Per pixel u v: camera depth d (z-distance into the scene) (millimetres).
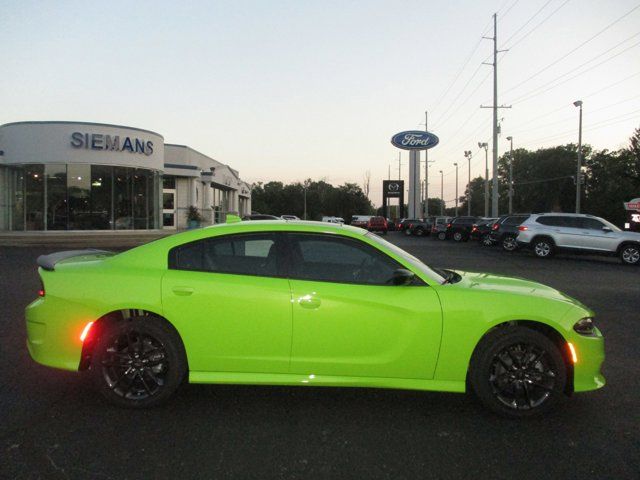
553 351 4012
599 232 18281
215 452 3471
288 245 4273
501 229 22422
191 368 4125
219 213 41156
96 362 4152
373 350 4059
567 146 90125
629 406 4391
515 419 4082
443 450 3539
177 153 32219
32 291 9664
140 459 3361
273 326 4051
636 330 7266
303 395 4566
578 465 3346
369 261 4246
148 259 4270
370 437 3732
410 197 58281
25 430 3785
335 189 100250
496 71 40656
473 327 4004
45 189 21781
